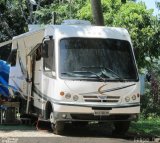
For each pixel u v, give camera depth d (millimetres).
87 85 14875
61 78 14906
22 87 19000
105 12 24797
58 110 14820
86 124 18094
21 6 38531
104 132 16531
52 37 15648
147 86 22953
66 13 28094
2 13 39406
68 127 17734
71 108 14742
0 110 18234
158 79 24500
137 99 15359
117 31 16078
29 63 18047
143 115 21828
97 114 14883
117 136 15664
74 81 14875
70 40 15461
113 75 15250
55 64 15188
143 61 24734
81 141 13891
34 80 17547
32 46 17844
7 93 19609
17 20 39969
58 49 15297
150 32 24062
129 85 15258
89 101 14867
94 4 18500
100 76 15047
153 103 22422
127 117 15336
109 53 15562
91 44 15547
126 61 15633
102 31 15906
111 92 15023
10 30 39812
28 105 17906
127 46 15883
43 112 16234
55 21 26078
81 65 15219
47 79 15844
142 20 24266
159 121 19719
